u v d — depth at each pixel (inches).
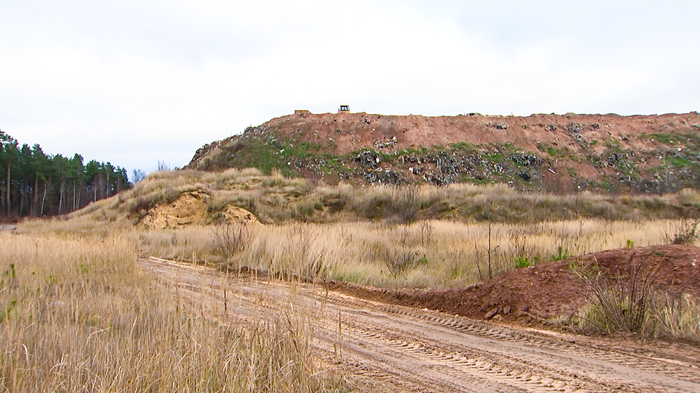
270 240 559.8
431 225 864.9
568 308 278.7
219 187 1414.9
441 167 2365.9
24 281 327.9
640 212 1312.7
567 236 552.1
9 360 169.6
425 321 292.5
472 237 671.1
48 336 191.0
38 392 155.4
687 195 1413.6
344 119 2672.2
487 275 406.9
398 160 2399.1
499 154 2529.5
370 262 503.2
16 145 2645.2
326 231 650.8
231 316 219.3
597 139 2753.4
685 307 249.9
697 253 292.8
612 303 258.2
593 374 192.7
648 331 243.9
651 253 301.7
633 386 178.2
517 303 298.0
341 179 2229.3
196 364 168.7
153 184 1376.7
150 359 169.8
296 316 195.6
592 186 2364.7
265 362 175.8
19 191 2854.3
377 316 305.3
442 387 181.8
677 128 2913.4
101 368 166.9
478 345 240.1
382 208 1354.6
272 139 2527.1
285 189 1424.7
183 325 203.8
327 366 201.8
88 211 1566.2
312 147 2463.1
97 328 216.5
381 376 194.1
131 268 404.8
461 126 2721.5
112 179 3449.8
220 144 2851.9
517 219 1208.2
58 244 512.4
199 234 792.9
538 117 2903.5
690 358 207.5
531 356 219.8
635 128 2910.9
